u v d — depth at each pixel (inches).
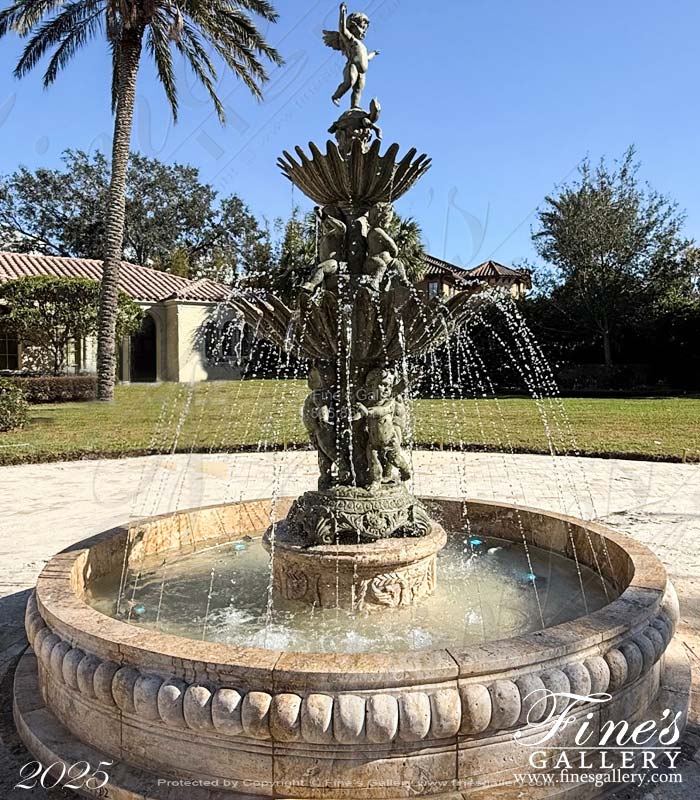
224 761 101.3
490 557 212.7
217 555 219.5
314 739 95.9
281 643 147.9
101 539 187.8
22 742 123.0
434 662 99.7
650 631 120.0
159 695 101.7
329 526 165.2
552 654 104.7
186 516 221.3
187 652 104.4
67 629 118.1
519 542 225.0
